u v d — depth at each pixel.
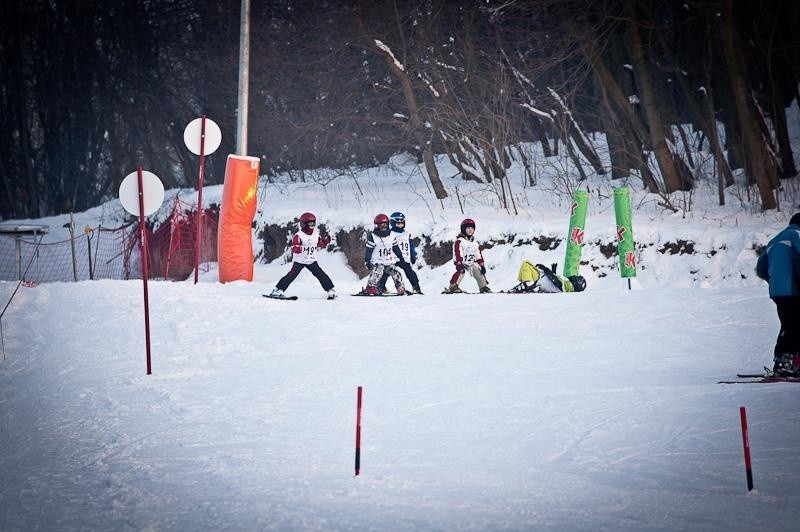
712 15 87.00
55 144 173.50
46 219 159.12
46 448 30.73
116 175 164.25
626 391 35.34
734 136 98.19
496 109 108.75
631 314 54.31
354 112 121.44
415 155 138.38
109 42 162.00
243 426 32.72
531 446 28.55
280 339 50.25
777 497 22.50
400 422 32.34
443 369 41.31
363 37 108.62
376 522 21.61
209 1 139.12
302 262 64.44
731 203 91.06
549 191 105.31
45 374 44.72
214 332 52.88
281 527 21.47
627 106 98.88
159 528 21.88
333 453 28.53
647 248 79.19
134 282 72.44
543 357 43.38
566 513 21.97
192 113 153.12
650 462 26.12
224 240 77.19
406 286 87.31
